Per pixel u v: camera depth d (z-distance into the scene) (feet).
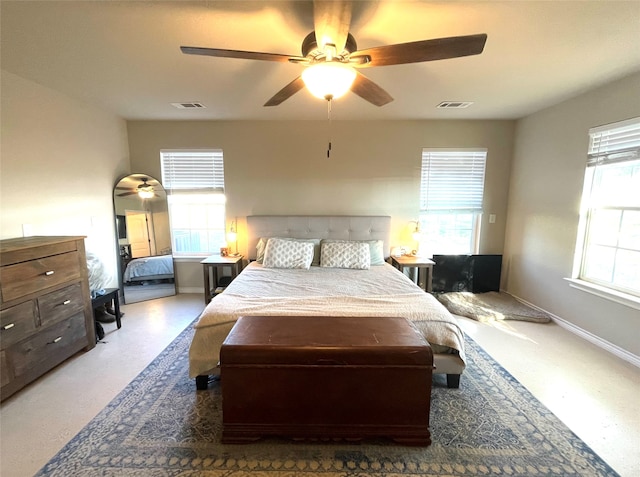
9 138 8.14
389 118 12.80
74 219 10.34
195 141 13.23
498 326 10.52
